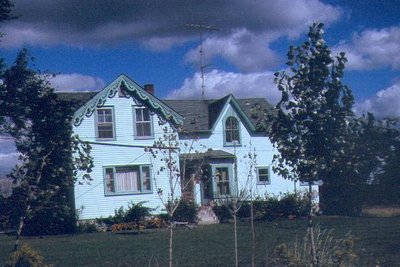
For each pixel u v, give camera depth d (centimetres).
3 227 1329
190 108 4066
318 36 1084
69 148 1217
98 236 2814
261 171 3881
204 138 3838
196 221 3256
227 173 3756
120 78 3503
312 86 1083
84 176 1295
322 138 1078
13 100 1220
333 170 1109
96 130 3462
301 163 1089
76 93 3538
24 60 1243
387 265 1445
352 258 1182
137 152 3528
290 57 1090
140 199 3494
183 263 1656
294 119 1089
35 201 1180
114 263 1725
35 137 1194
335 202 3522
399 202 3703
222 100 3969
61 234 3012
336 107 1078
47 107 1208
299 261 1124
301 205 3434
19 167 1151
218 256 1772
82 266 1688
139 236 2719
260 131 1138
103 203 3428
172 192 1471
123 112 3534
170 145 1475
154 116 3581
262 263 1549
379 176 3503
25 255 1181
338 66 1082
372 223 2797
